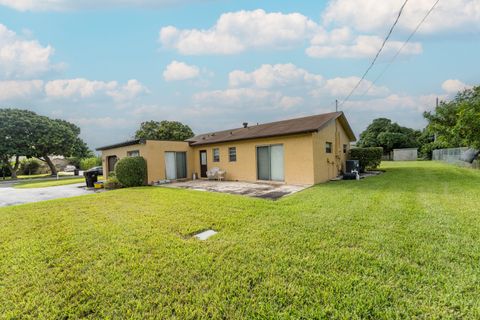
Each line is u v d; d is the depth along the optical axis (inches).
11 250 142.5
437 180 378.6
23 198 376.8
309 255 123.1
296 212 207.6
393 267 108.7
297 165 411.2
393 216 185.0
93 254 133.5
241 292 94.5
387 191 293.6
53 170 1048.8
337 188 332.2
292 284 98.3
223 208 234.1
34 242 155.1
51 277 110.6
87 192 430.0
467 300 84.6
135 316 83.4
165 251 134.0
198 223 186.4
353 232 153.3
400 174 487.5
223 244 140.6
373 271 106.0
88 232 172.2
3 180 868.0
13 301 93.8
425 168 613.6
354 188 327.0
